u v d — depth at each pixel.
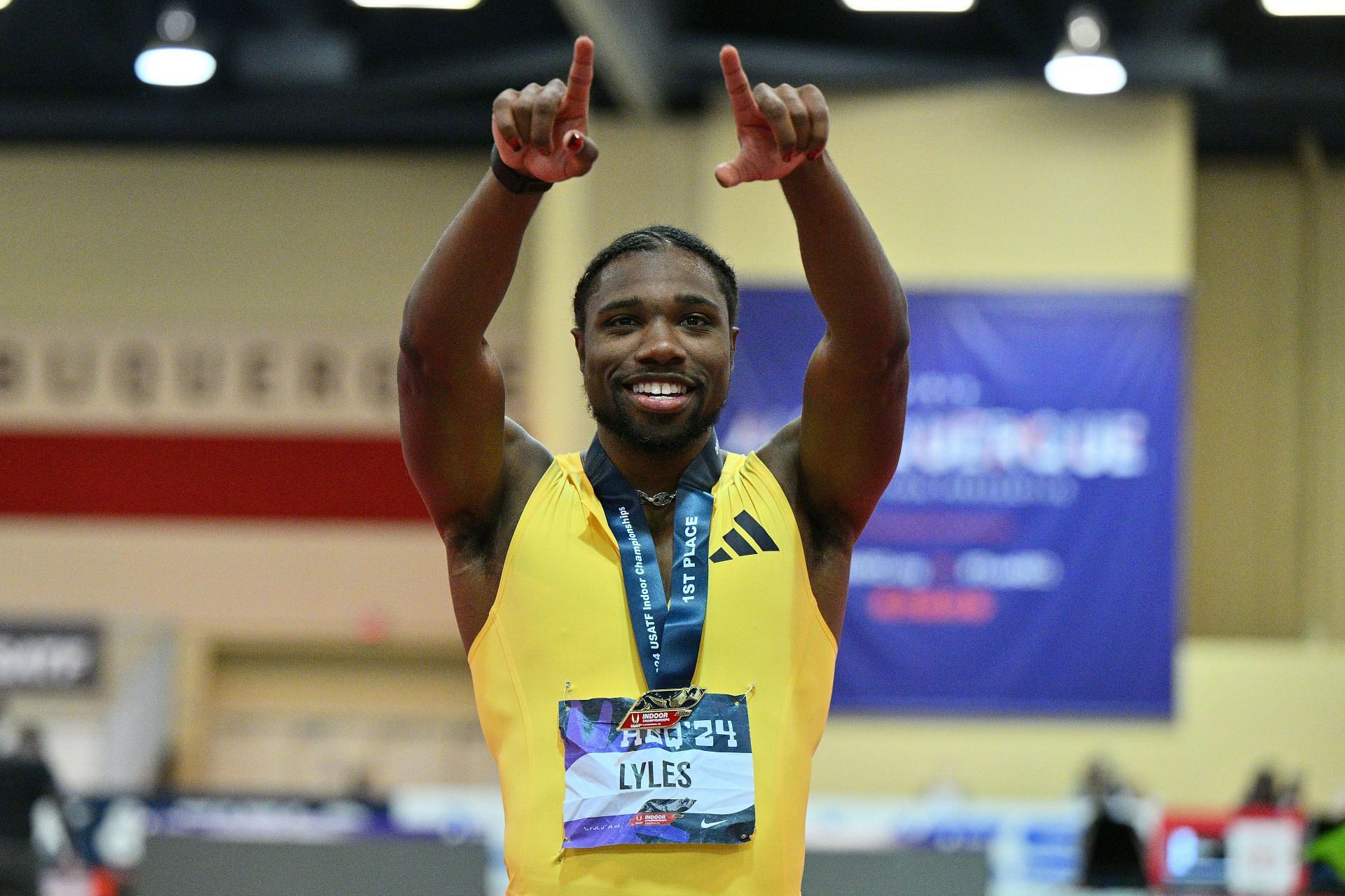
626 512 2.69
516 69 15.97
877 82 16.58
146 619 18.11
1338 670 16.30
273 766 18.48
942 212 16.52
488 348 2.71
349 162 18.89
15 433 18.42
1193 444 18.20
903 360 2.66
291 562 18.19
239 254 18.73
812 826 13.03
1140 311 16.05
